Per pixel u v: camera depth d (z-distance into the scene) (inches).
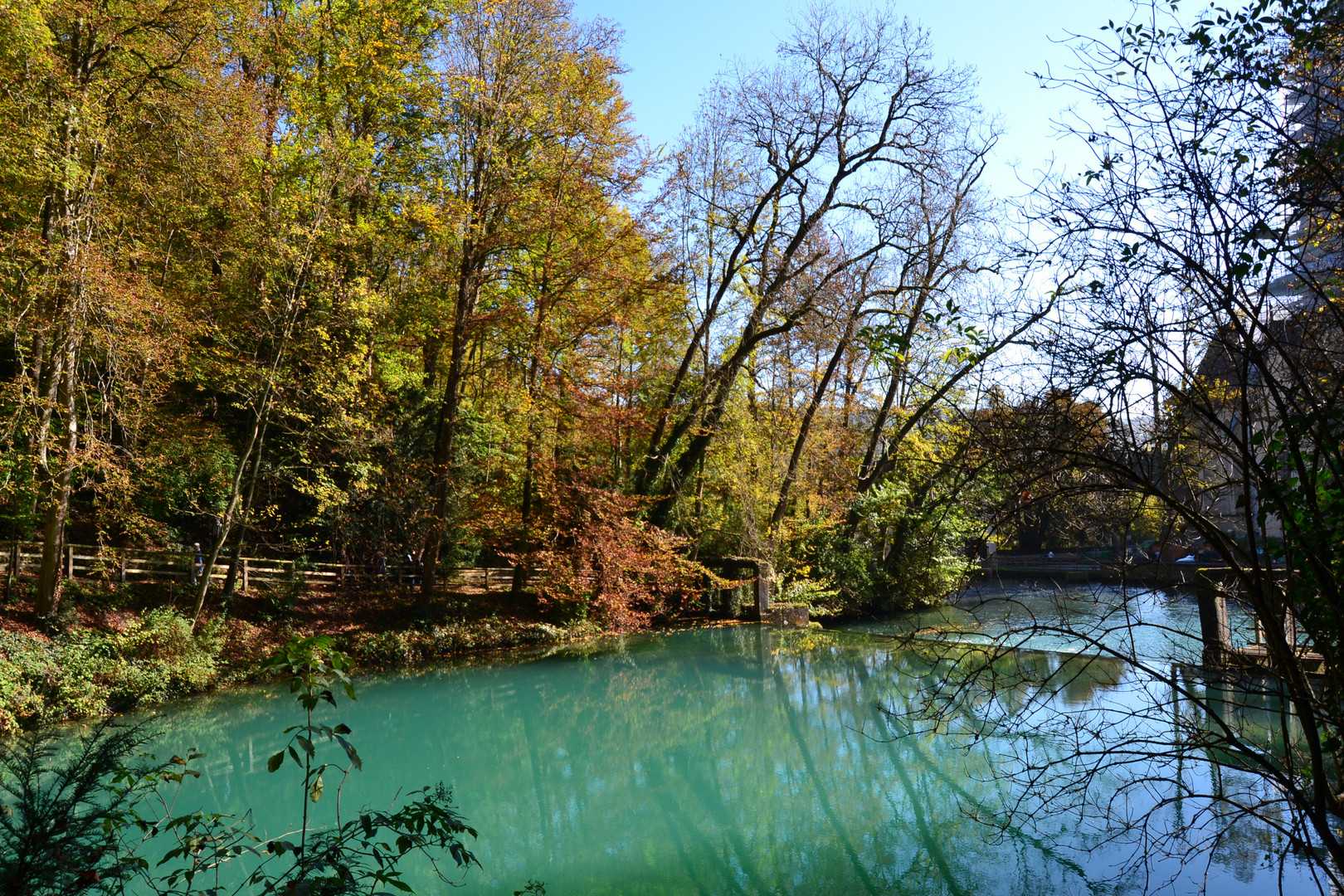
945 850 325.1
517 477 913.5
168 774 159.0
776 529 999.6
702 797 419.5
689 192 933.2
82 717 506.0
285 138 749.3
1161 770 344.2
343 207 751.7
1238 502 145.7
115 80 601.6
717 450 1090.1
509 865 334.3
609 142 834.8
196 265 711.7
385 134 892.6
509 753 506.3
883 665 696.4
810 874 316.5
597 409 861.2
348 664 154.9
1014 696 471.2
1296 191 143.7
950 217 888.9
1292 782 150.1
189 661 597.6
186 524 790.5
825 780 430.6
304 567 824.3
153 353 584.7
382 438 757.3
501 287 895.7
